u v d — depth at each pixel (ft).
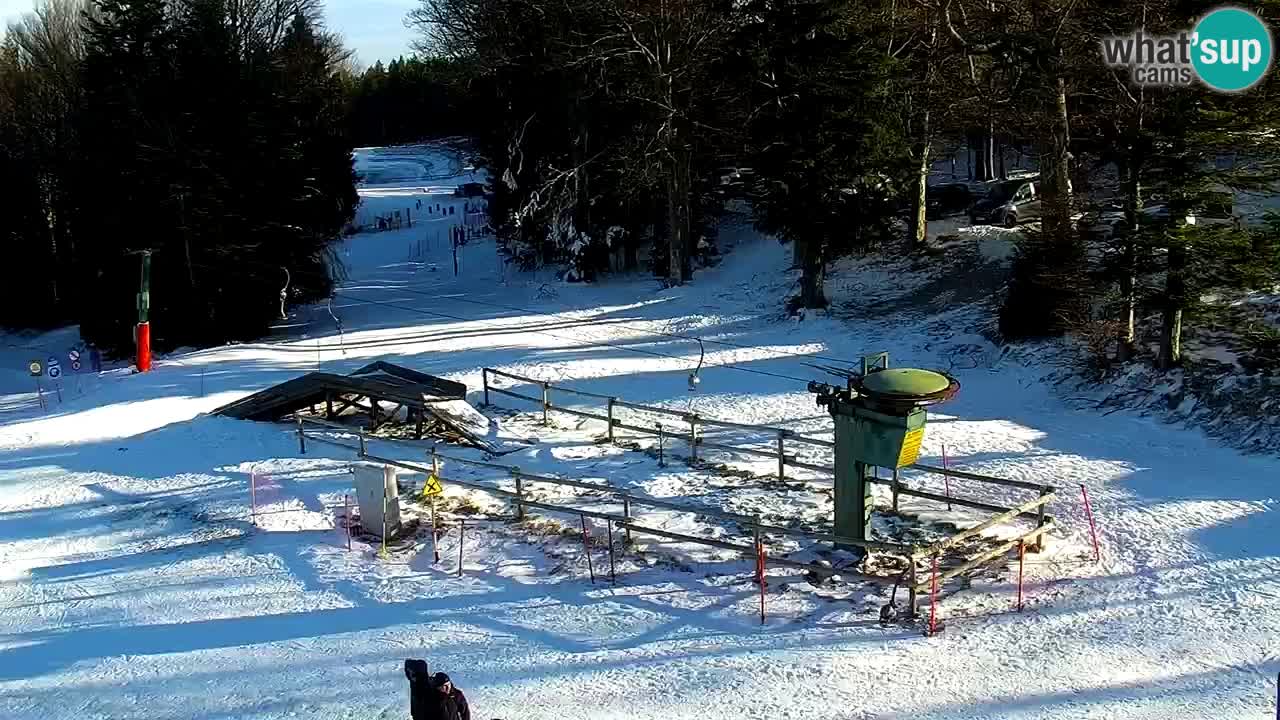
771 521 62.28
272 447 79.15
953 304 117.70
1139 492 64.90
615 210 161.68
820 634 47.21
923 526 60.80
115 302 147.23
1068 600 50.01
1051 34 107.76
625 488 69.77
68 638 51.29
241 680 45.57
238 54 165.17
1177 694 40.11
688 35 142.82
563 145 165.89
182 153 141.08
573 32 143.02
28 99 201.87
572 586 54.03
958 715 39.27
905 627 47.65
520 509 63.10
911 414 52.65
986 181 180.04
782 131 116.88
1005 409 88.63
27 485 75.20
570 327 131.85
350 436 81.82
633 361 110.93
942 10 125.49
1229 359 83.25
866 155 115.75
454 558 58.44
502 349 120.16
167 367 119.65
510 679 43.98
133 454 79.61
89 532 65.67
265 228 148.25
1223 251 79.56
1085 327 95.25
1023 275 102.32
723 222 184.55
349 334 138.10
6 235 196.13
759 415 88.43
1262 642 44.14
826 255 123.65
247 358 122.21
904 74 130.31
